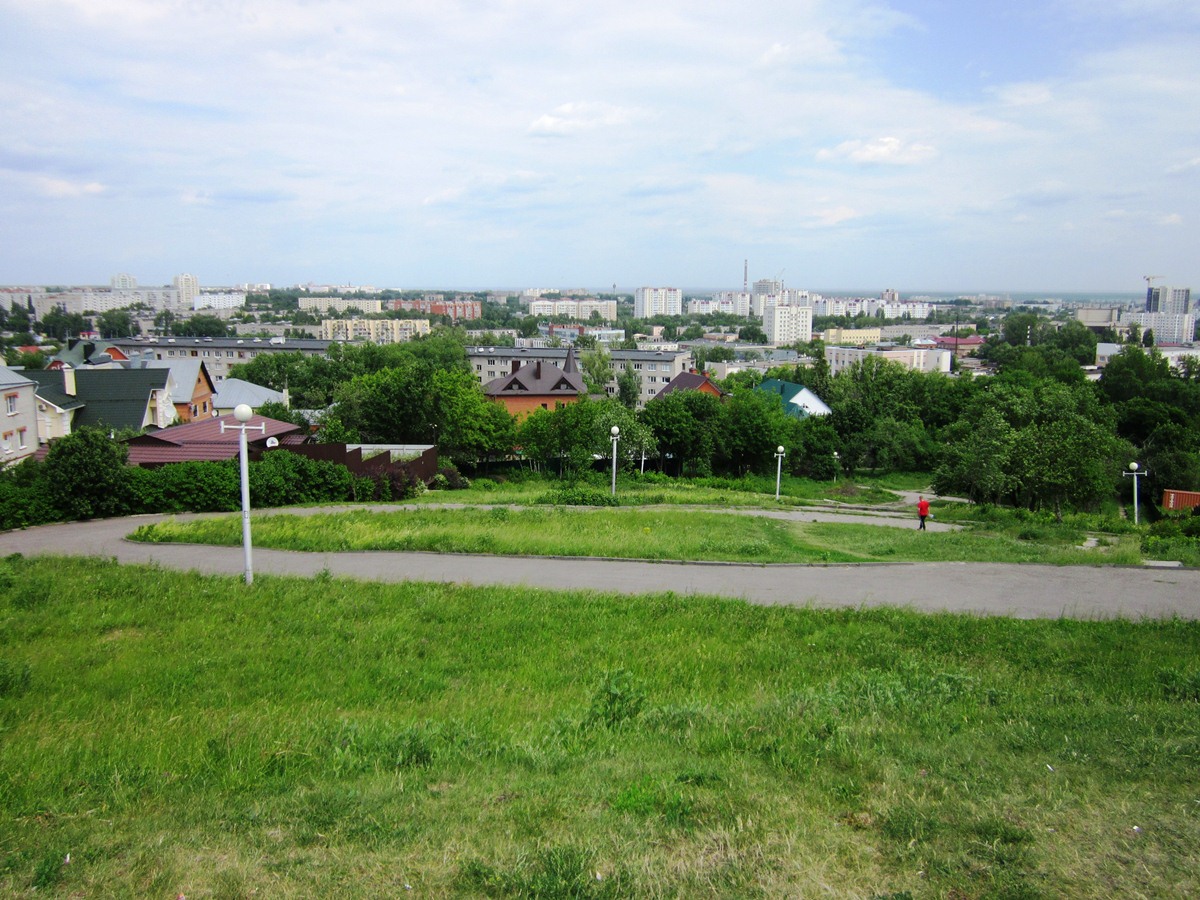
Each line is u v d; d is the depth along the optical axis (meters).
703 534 23.89
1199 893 5.59
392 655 12.65
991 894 5.61
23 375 42.53
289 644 13.09
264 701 10.73
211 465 28.28
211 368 114.75
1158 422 67.56
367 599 15.59
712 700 10.80
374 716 10.13
